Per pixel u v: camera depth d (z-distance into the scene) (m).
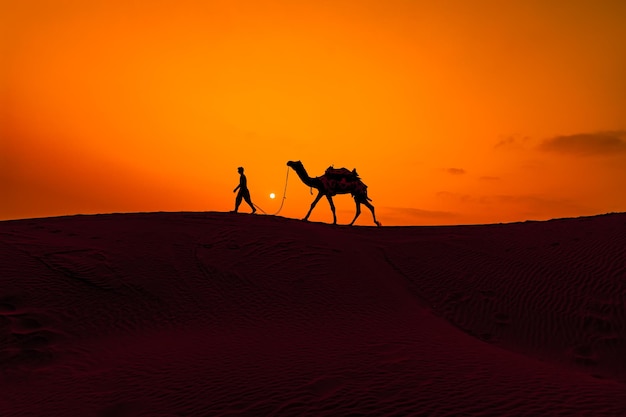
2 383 10.87
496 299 16.25
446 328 13.95
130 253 17.95
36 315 13.96
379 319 14.34
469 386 8.83
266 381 9.21
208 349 11.67
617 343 13.82
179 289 15.88
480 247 20.20
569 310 15.43
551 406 7.92
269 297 15.59
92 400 9.12
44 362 11.88
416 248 20.17
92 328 13.80
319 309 14.95
